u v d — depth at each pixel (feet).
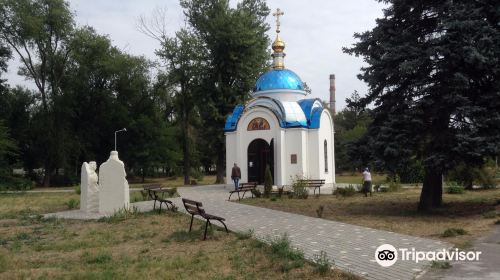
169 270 28.66
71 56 159.63
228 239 38.32
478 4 51.44
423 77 52.60
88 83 167.53
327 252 32.30
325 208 60.03
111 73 167.12
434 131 52.70
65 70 160.97
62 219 54.65
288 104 102.01
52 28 152.35
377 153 53.67
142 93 178.60
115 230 45.52
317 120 100.63
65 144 156.87
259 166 100.42
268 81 109.40
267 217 51.57
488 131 49.44
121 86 173.47
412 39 54.03
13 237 42.91
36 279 27.32
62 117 158.40
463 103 49.39
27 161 169.37
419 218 49.88
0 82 149.59
